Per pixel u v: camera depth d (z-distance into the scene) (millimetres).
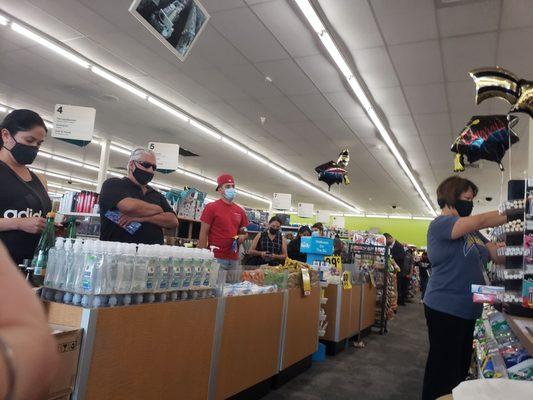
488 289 1898
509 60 5371
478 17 4555
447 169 11750
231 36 5395
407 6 4480
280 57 5891
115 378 1730
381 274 6812
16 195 2025
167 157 7816
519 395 695
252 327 2896
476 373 2547
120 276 1761
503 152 2562
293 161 12492
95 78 7180
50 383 359
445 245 2328
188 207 6094
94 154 13555
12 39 6012
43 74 7203
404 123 8273
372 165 11992
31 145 2047
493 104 6945
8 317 369
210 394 2426
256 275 3344
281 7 4715
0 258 410
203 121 9219
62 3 5039
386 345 5641
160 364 1988
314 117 8375
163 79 7051
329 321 4812
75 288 1688
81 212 5074
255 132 9766
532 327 1420
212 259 2420
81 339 1590
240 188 18734
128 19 5219
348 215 24469
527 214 1705
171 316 2051
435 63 5680
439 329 2309
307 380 3770
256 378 3002
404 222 23312
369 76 6266
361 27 4953
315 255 5203
